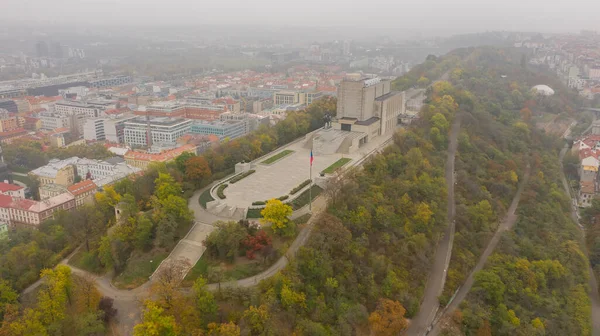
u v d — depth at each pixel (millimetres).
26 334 167250
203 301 172000
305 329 179750
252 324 170875
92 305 180875
